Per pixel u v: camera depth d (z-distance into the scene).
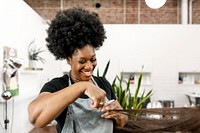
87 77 0.96
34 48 5.69
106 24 6.94
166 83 6.56
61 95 0.77
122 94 2.21
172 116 0.67
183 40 6.55
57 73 6.61
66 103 0.77
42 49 6.36
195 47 6.53
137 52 6.60
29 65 5.39
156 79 6.57
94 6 7.57
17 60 3.76
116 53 6.60
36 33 5.94
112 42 6.61
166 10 7.53
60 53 1.04
